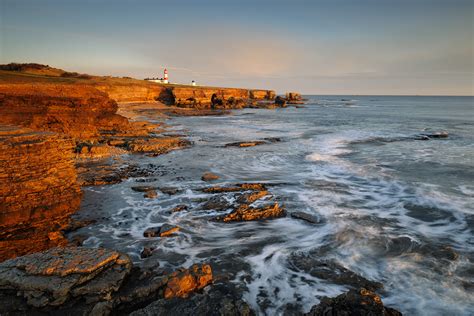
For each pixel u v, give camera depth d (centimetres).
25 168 1012
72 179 1156
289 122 4828
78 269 647
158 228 1062
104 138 2650
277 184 1584
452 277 766
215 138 3138
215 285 746
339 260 862
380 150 2433
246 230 1067
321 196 1402
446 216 1148
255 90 11375
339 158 2162
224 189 1474
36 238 963
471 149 2408
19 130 1149
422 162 1984
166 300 630
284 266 839
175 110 6744
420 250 906
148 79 12394
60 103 2573
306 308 675
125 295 638
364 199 1359
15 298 611
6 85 2547
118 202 1315
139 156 2198
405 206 1262
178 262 859
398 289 723
